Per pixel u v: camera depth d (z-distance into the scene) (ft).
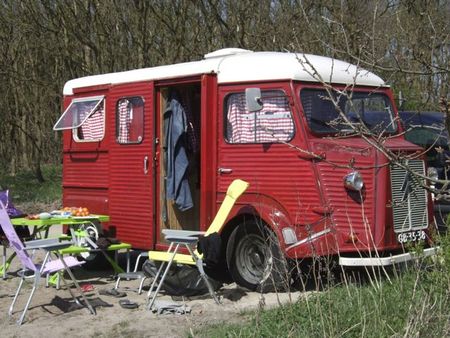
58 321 20.80
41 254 31.45
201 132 25.39
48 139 82.48
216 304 21.95
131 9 59.36
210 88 25.27
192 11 59.21
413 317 15.14
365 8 40.78
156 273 23.53
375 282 19.49
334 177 22.58
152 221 27.20
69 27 61.52
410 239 22.94
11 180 73.05
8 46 74.02
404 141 24.39
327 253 20.83
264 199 23.91
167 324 20.02
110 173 28.96
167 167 26.58
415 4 33.19
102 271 29.53
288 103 23.65
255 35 55.11
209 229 23.43
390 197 22.26
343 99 24.52
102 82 29.66
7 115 78.43
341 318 16.24
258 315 17.66
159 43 60.49
